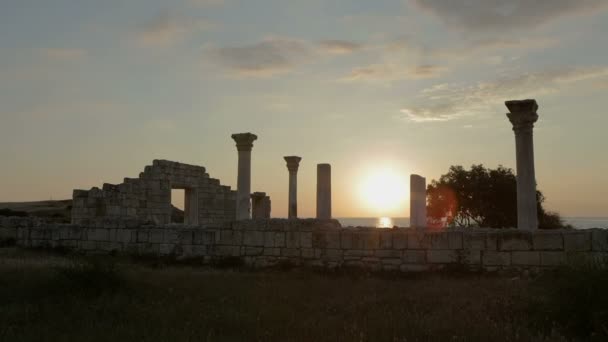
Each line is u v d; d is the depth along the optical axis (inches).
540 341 316.8
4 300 427.8
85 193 1029.8
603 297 354.3
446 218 1622.8
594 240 596.4
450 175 1624.0
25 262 661.9
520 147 698.2
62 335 321.7
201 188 1293.1
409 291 510.9
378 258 681.6
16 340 309.0
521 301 432.5
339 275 658.8
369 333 331.0
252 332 335.9
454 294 485.1
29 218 956.0
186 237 784.9
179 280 552.4
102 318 371.9
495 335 327.3
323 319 374.6
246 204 973.2
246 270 705.0
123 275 508.7
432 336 326.3
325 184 942.4
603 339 326.0
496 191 1519.4
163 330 333.7
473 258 643.5
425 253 662.5
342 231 703.7
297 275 640.4
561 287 380.5
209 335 320.2
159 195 1156.5
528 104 693.9
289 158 1223.5
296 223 730.2
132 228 820.0
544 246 616.4
